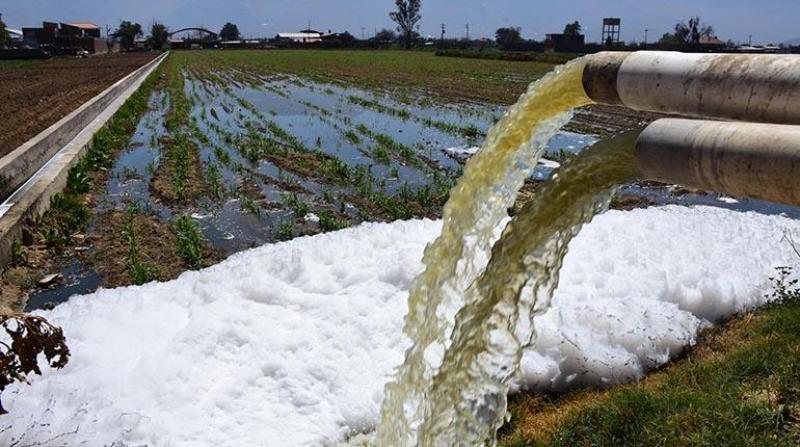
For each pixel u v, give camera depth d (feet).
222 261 27.73
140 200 39.96
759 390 15.89
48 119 72.74
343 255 25.57
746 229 29.22
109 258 30.12
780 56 7.31
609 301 22.20
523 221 11.14
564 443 15.28
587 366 19.08
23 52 238.48
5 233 28.60
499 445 16.15
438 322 13.44
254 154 49.90
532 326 11.16
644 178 9.69
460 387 11.98
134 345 19.81
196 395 17.83
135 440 16.07
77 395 17.13
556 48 219.00
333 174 45.09
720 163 7.15
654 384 17.87
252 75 140.36
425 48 330.54
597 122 66.33
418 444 12.84
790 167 6.50
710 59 7.91
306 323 21.20
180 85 114.52
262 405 17.78
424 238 27.66
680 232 28.86
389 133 62.95
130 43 383.65
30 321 11.52
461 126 66.23
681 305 22.58
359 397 18.17
